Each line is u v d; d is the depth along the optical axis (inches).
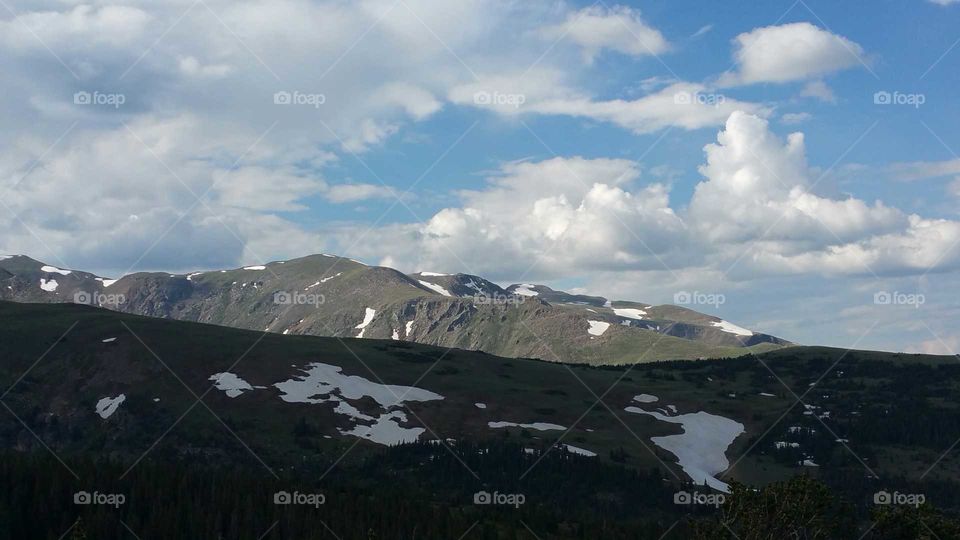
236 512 5221.5
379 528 5216.5
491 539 5329.7
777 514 3494.1
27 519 5098.4
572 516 6230.3
